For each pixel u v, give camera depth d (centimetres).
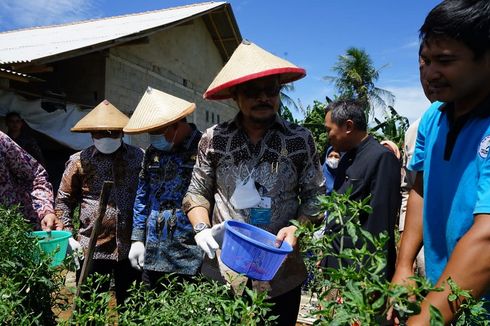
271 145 228
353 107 300
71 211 374
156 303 193
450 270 116
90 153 362
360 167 282
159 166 314
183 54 1444
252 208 226
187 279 305
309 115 1006
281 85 243
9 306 170
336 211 132
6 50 1002
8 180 299
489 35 122
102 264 359
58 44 1020
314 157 234
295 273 230
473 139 141
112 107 364
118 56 1133
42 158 773
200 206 238
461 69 127
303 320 357
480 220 118
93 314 171
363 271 111
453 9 124
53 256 209
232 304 159
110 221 353
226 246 192
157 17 1399
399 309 102
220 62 1708
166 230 303
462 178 143
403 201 318
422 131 176
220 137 234
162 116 298
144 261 310
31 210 309
